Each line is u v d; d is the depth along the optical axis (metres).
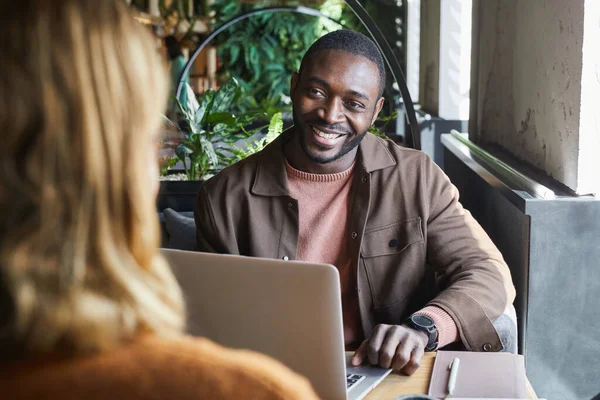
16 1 0.48
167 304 0.54
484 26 2.97
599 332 1.95
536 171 2.33
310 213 1.78
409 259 1.78
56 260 0.48
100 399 0.47
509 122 2.69
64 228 0.48
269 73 7.09
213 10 6.88
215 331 1.17
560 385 1.97
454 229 1.80
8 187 0.47
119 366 0.48
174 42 4.11
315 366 1.13
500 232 2.32
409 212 1.79
